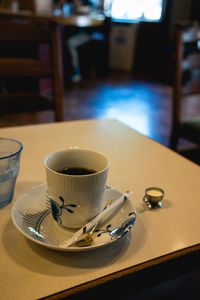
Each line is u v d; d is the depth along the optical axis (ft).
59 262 1.23
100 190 1.36
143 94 13.16
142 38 17.88
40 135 2.56
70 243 1.26
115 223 1.46
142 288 1.29
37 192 1.65
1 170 1.49
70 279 1.15
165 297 3.60
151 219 1.53
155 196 1.59
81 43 14.67
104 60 16.17
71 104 11.27
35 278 1.15
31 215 1.48
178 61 4.33
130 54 18.04
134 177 1.94
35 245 1.32
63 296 1.08
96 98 12.23
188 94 4.69
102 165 1.48
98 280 1.15
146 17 18.15
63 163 1.52
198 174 2.02
